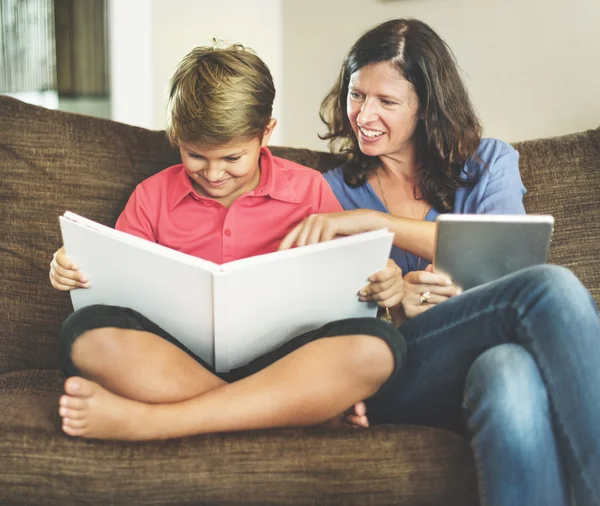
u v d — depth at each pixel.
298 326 1.09
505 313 1.02
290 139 2.33
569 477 0.93
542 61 1.83
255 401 0.98
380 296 1.09
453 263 1.12
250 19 2.35
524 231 1.06
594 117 1.77
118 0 2.62
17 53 2.74
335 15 2.15
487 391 0.94
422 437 0.98
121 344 0.99
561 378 0.94
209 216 1.33
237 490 0.94
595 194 1.44
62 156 1.46
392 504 0.94
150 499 0.95
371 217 1.26
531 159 1.49
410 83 1.35
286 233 1.34
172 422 0.97
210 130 1.15
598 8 1.72
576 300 0.96
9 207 1.43
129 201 1.39
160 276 1.02
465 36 1.94
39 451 0.97
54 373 1.35
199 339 1.06
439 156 1.40
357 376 1.00
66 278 1.09
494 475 0.91
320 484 0.94
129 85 2.65
